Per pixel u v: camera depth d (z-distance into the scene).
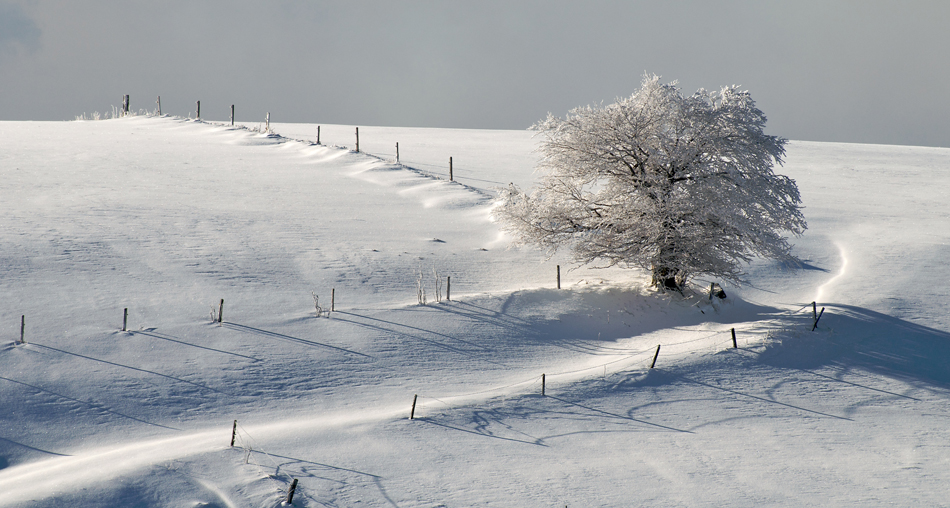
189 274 20.28
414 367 15.30
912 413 13.88
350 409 12.91
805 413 13.70
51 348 14.16
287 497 9.02
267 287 19.88
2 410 11.61
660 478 10.46
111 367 13.64
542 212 22.31
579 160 22.09
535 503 9.39
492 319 18.89
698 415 13.38
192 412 12.29
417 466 10.38
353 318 17.84
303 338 16.19
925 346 17.84
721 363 16.16
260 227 27.36
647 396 14.23
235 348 15.17
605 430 12.43
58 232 23.19
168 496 8.95
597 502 9.53
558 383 14.55
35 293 17.27
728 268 21.58
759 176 21.44
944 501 10.03
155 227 25.52
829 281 25.28
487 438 11.74
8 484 9.03
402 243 26.94
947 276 25.03
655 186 21.25
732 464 11.13
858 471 11.05
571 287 22.34
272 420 12.19
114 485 9.01
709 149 21.27
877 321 19.61
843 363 16.66
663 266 21.95
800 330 18.38
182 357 14.44
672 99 21.47
